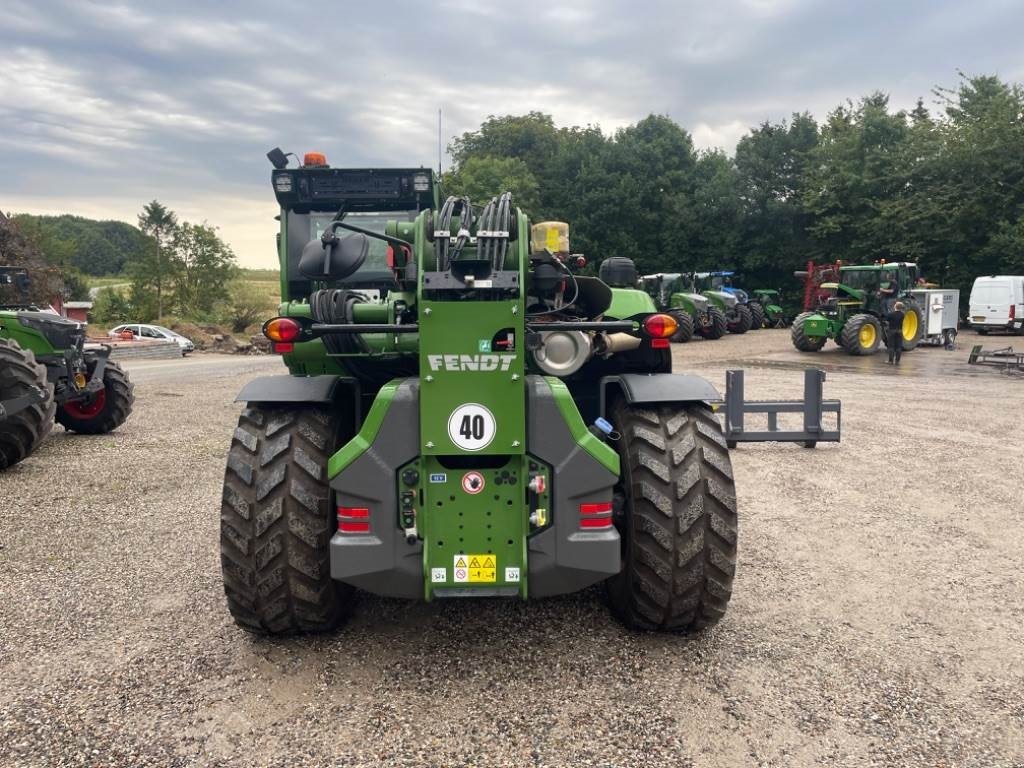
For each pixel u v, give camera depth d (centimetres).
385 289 578
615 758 256
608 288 354
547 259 339
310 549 316
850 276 2036
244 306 5062
